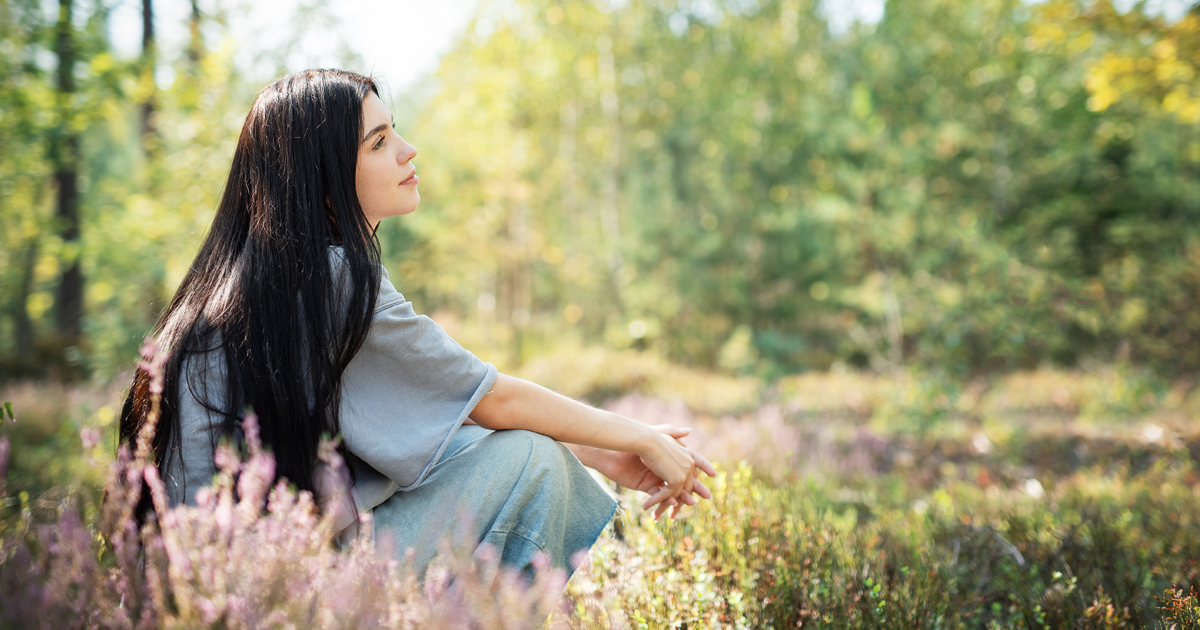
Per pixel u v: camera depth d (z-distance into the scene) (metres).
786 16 15.23
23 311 11.77
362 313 1.28
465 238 13.88
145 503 1.27
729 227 14.20
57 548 1.06
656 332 12.54
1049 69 11.62
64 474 2.96
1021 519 2.58
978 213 11.05
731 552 1.83
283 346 1.25
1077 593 1.84
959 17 12.66
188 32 8.94
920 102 12.20
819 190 13.45
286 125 1.35
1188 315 9.30
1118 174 13.15
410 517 1.38
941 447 5.57
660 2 14.47
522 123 14.35
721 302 13.47
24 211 8.90
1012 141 11.98
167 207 8.26
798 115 14.02
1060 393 7.61
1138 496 3.13
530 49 13.87
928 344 9.00
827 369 11.59
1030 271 8.05
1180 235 13.01
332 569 1.11
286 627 0.98
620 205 16.23
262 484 1.11
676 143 15.27
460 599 1.09
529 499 1.43
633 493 2.07
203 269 1.36
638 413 6.20
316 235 1.31
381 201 1.47
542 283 15.91
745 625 1.54
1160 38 6.72
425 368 1.34
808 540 2.00
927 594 1.78
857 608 1.70
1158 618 1.76
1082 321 7.76
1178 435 4.73
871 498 3.55
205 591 1.01
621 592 1.61
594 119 16.17
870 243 11.53
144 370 1.31
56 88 8.10
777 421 5.02
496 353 12.39
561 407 1.51
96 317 7.99
